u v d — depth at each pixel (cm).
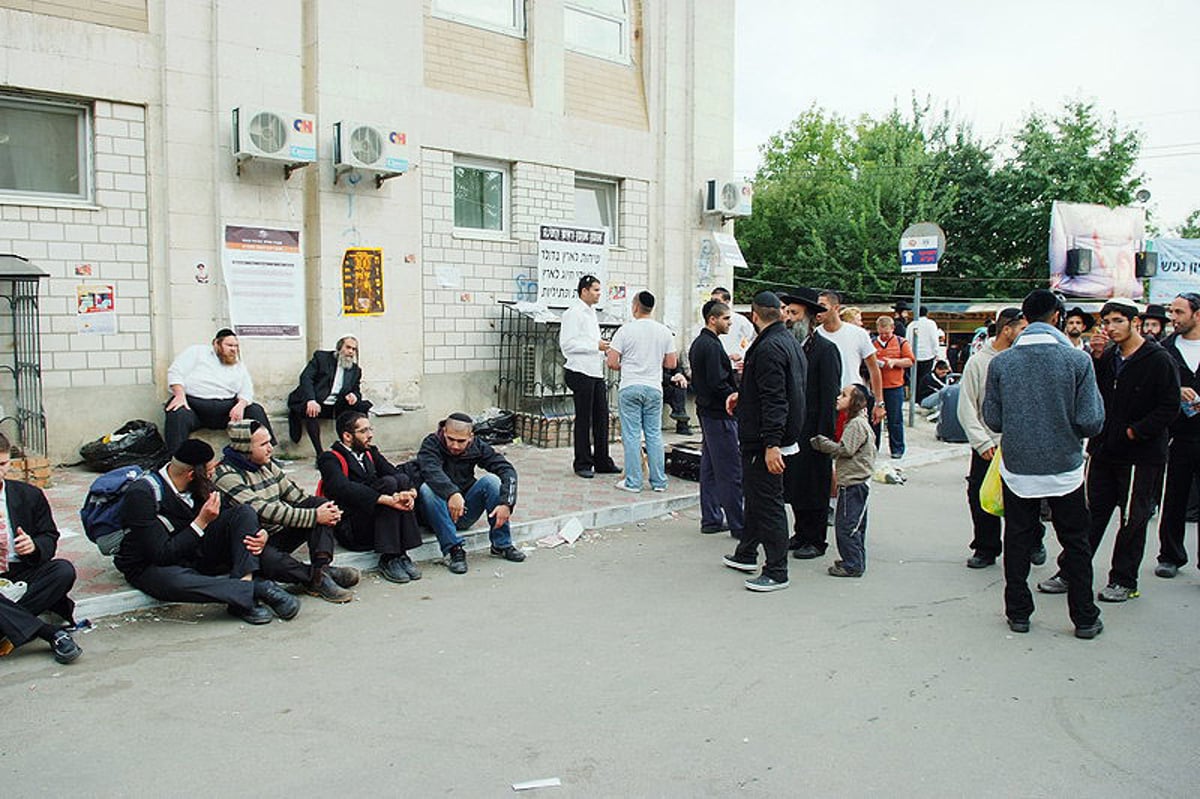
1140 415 599
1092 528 636
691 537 773
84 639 516
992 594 621
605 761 377
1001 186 3023
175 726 407
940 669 484
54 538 509
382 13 1028
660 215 1312
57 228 859
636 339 869
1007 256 3053
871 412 843
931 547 750
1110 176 2972
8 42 823
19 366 851
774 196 3872
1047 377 527
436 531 661
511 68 1163
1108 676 477
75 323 871
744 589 626
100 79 869
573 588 625
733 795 351
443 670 476
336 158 984
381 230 1036
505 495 689
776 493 623
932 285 3094
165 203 906
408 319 1068
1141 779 367
